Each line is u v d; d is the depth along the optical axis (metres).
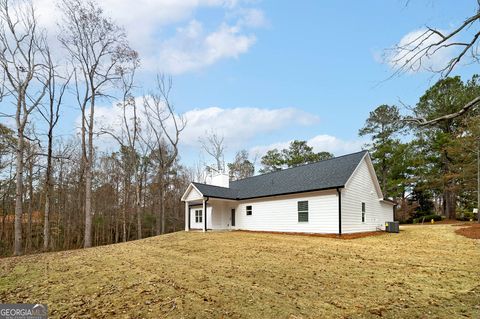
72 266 8.67
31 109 16.61
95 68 19.61
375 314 4.29
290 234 16.47
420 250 10.27
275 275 6.77
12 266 9.10
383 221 20.14
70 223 26.59
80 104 19.16
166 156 31.30
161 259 9.51
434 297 5.09
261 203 19.41
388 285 5.88
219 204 22.02
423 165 28.20
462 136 21.47
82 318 4.27
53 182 24.30
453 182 27.05
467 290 5.49
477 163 22.02
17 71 16.11
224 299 4.98
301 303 4.77
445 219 28.86
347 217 15.39
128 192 30.44
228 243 13.16
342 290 5.53
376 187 19.36
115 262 9.14
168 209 35.03
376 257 8.99
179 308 4.56
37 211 25.56
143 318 4.18
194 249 11.80
